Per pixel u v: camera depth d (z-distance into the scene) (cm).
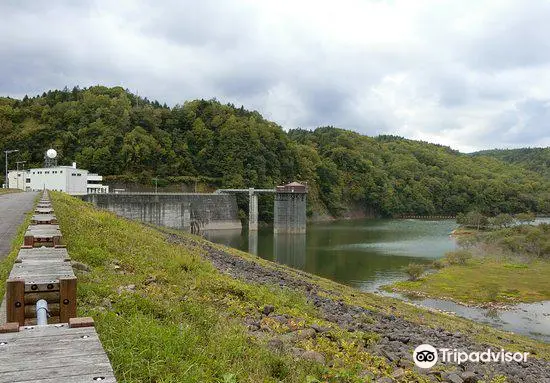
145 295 1224
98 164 14750
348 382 959
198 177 16425
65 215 2525
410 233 13325
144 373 670
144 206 10794
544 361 2231
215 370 780
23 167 14488
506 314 4444
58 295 698
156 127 17000
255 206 14038
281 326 1353
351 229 14650
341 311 2264
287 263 7406
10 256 1313
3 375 413
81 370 430
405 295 5175
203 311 1159
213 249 4822
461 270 6788
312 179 19288
